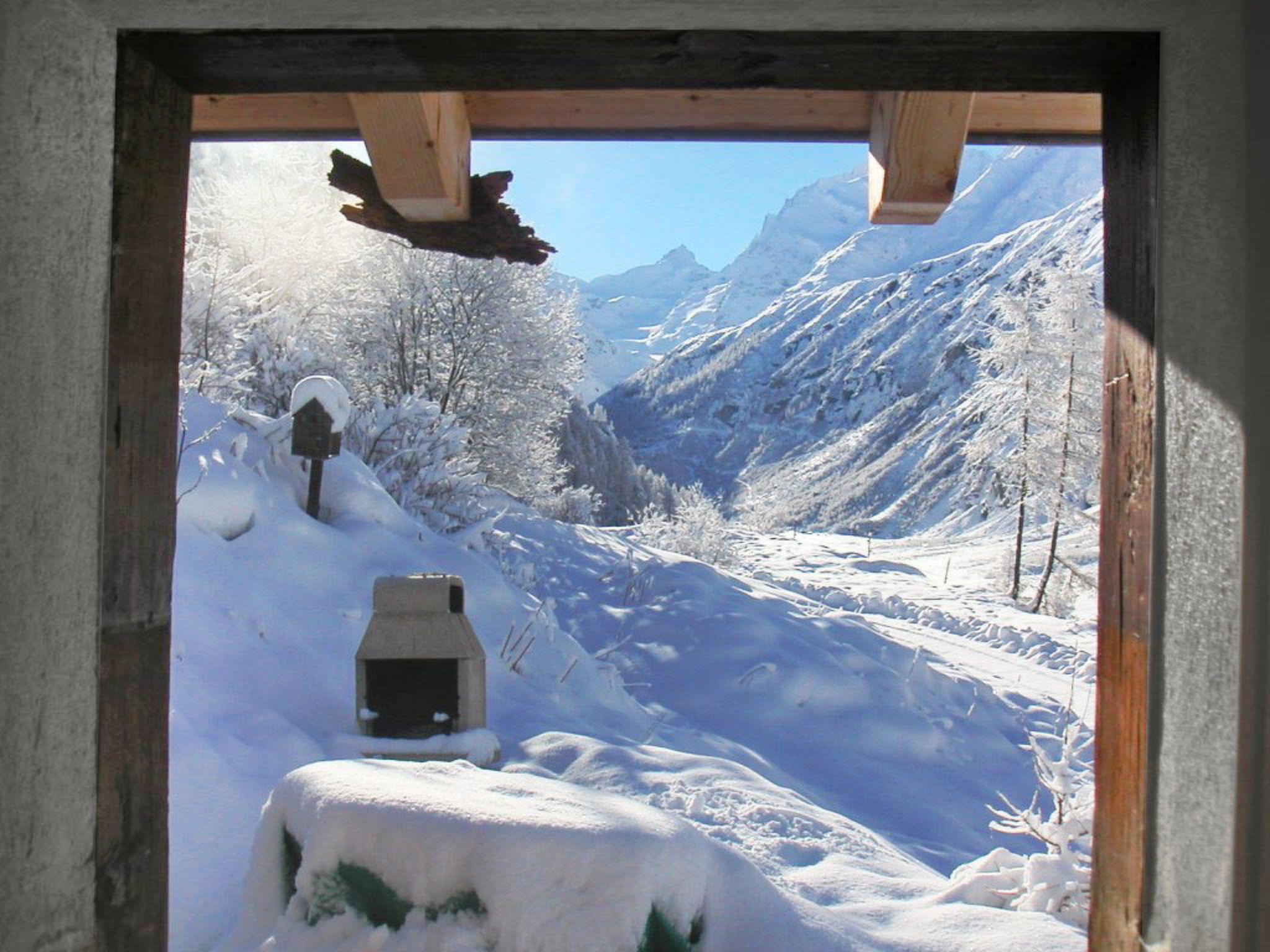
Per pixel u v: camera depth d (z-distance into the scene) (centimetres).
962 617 1950
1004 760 981
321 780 325
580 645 1112
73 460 195
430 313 2008
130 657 209
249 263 1741
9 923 183
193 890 412
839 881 452
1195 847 178
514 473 2083
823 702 987
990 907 403
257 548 783
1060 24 187
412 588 621
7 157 183
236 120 299
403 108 266
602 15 190
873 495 11906
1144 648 193
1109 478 210
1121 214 207
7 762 183
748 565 2653
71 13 192
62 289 193
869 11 186
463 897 284
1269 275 166
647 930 284
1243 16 175
